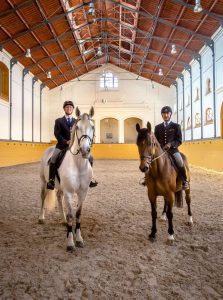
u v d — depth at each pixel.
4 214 6.67
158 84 32.78
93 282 3.44
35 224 5.85
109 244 4.70
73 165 4.48
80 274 3.64
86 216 6.51
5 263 3.98
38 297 3.13
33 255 4.25
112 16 22.05
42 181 5.88
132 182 12.57
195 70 23.36
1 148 19.83
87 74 32.84
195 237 5.04
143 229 5.50
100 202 8.13
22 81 24.11
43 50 22.34
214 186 11.36
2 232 5.34
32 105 27.00
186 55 22.91
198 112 22.66
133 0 18.06
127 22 21.83
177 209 7.21
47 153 5.79
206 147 19.58
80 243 4.58
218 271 3.74
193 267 3.85
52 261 4.03
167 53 23.45
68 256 4.20
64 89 32.94
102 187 11.05
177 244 4.70
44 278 3.54
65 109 5.28
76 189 4.56
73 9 17.59
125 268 3.81
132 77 32.84
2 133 20.12
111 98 32.78
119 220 6.17
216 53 17.86
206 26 17.11
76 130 4.39
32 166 21.19
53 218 6.29
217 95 17.84
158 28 19.50
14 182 12.27
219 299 3.09
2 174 15.52
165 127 5.30
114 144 32.59
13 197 8.80
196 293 3.20
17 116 23.11
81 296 3.15
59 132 5.15
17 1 15.34
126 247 4.56
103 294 3.17
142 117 32.44
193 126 24.25
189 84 25.42
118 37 24.08
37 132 28.89
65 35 20.97
